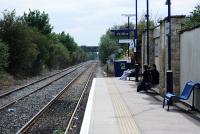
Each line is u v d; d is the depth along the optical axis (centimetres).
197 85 1697
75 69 8838
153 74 2723
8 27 4922
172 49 2139
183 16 2142
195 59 1784
